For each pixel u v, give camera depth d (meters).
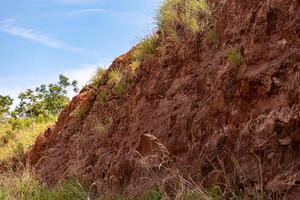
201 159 5.95
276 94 5.29
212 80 6.64
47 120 20.80
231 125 5.75
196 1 7.96
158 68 8.44
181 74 7.68
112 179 7.72
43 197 8.56
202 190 5.55
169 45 8.42
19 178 10.05
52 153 11.53
